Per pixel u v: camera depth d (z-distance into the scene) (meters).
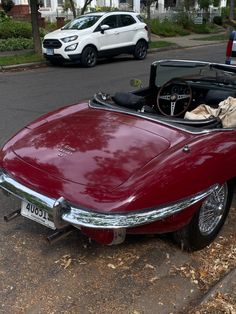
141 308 3.02
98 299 3.09
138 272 3.40
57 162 3.27
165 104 4.90
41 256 3.56
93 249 3.66
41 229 3.94
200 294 3.19
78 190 3.02
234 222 4.24
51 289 3.18
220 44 22.50
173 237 3.62
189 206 3.19
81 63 13.80
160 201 3.01
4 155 3.58
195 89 4.73
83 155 3.26
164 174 3.04
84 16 14.78
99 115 3.85
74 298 3.10
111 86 10.46
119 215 2.89
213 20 33.06
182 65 4.82
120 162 3.15
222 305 2.99
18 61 14.02
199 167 3.19
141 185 2.96
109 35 14.41
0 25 19.62
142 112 3.88
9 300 3.06
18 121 7.32
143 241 3.79
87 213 2.94
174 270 3.44
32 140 3.61
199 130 3.49
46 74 12.48
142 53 15.91
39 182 3.18
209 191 3.32
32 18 15.26
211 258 3.62
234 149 3.49
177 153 3.20
